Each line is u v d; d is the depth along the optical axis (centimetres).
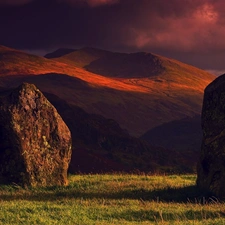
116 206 1836
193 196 2191
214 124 2330
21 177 2383
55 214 1620
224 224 1471
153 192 2256
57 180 2481
